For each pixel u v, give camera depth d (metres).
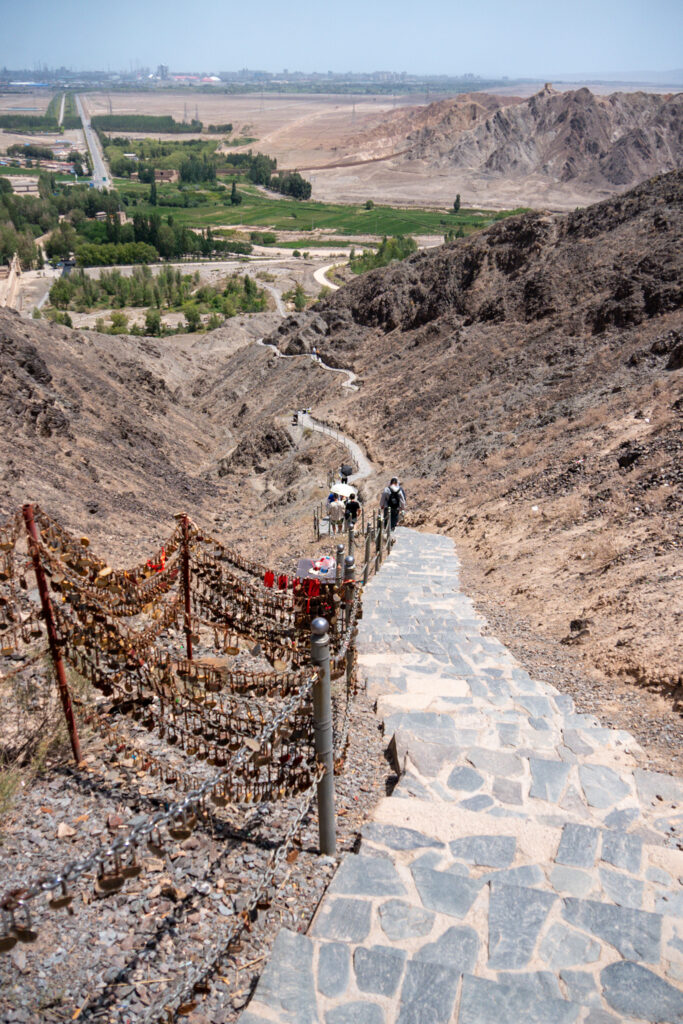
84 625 6.25
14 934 3.42
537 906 4.61
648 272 40.12
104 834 5.71
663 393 22.94
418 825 5.54
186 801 3.95
